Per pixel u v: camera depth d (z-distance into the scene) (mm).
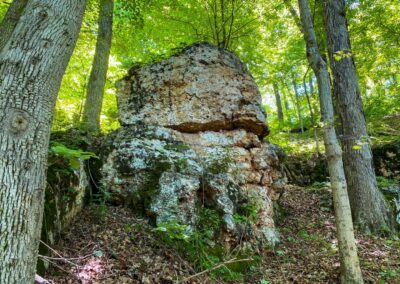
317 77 5039
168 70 6344
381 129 12266
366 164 7129
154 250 4113
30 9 2549
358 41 10234
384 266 5090
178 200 4793
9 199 2020
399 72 11586
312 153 11055
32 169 2189
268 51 12203
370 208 6844
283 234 6141
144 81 6406
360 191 7008
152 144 5652
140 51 11039
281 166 6957
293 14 9250
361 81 12375
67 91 10719
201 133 6098
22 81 2271
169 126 6023
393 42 10312
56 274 3279
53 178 3967
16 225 2020
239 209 5305
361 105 7523
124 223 4547
